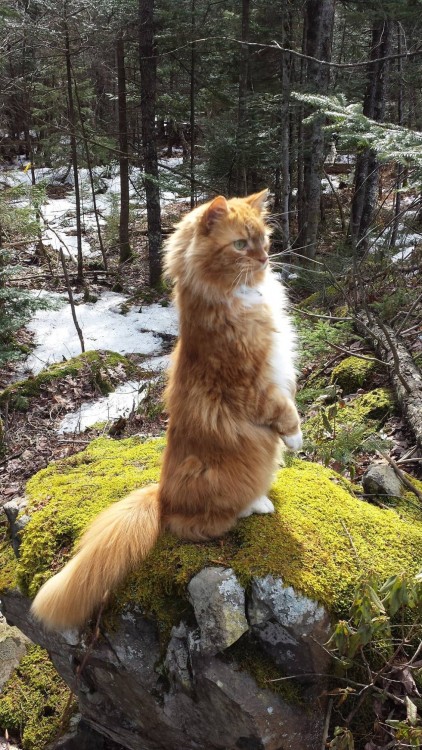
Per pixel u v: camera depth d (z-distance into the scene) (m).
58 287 3.90
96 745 0.99
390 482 1.04
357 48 4.06
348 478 1.17
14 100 5.66
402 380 1.37
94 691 0.90
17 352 2.59
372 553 0.84
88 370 2.51
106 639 0.82
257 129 3.48
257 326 0.84
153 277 3.86
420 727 0.67
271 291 0.92
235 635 0.73
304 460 1.24
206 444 0.83
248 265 0.82
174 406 0.88
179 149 7.67
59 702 1.09
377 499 1.02
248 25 3.54
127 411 2.13
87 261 4.40
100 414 2.22
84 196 5.13
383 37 3.17
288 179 3.33
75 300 3.69
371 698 0.77
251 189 4.45
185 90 4.81
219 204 0.82
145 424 1.93
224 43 3.75
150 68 3.43
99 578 0.77
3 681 1.15
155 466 1.12
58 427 2.16
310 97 1.32
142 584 0.81
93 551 0.78
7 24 3.59
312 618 0.75
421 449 1.21
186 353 0.86
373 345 1.70
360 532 0.88
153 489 0.89
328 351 1.74
